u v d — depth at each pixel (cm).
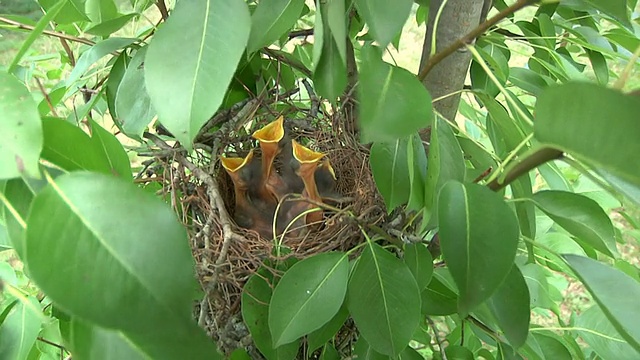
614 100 34
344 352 82
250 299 67
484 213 48
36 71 114
